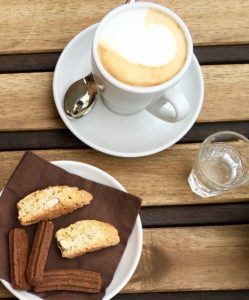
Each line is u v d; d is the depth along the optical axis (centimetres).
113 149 60
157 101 59
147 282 58
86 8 64
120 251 57
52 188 57
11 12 64
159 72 55
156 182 61
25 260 55
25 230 57
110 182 58
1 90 62
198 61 65
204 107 63
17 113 61
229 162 64
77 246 56
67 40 64
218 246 60
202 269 59
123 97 56
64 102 60
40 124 62
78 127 61
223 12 66
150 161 62
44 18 64
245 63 65
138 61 55
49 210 56
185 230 60
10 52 63
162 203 61
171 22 57
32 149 61
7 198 57
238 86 64
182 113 57
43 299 55
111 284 56
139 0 64
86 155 62
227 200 62
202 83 62
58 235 56
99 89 59
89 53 63
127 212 58
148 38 56
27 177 58
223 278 59
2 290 57
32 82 62
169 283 59
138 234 57
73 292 56
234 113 63
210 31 65
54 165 58
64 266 56
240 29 65
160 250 59
